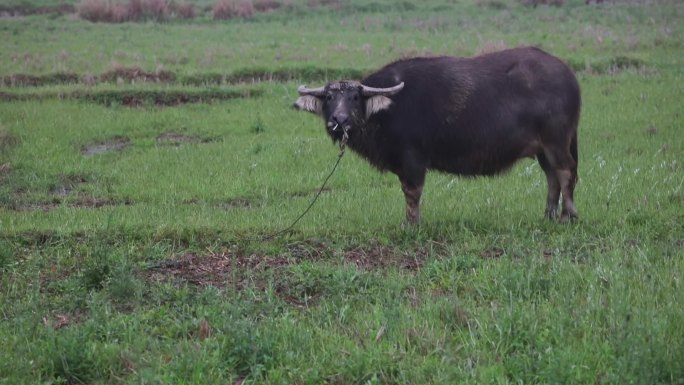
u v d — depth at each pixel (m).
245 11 44.00
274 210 14.13
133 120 21.94
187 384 7.94
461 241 12.42
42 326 9.34
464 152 12.61
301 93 12.67
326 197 15.09
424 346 8.57
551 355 8.10
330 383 8.00
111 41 34.69
